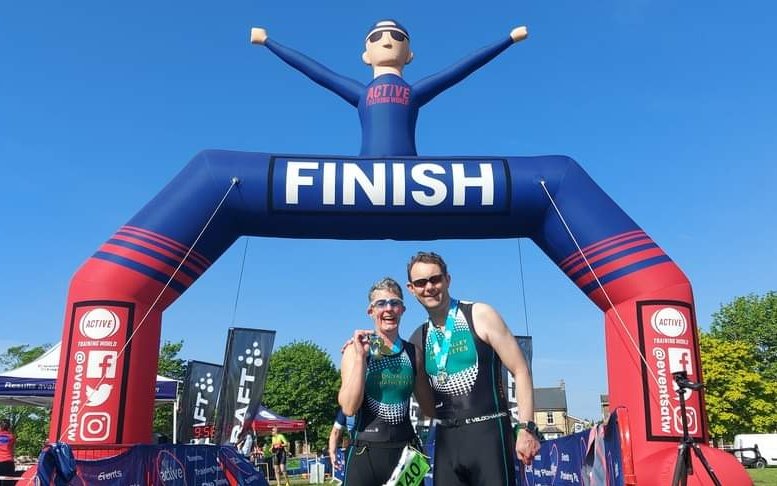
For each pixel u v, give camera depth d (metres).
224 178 6.96
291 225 7.12
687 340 6.59
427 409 3.50
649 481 6.16
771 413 35.47
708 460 5.99
